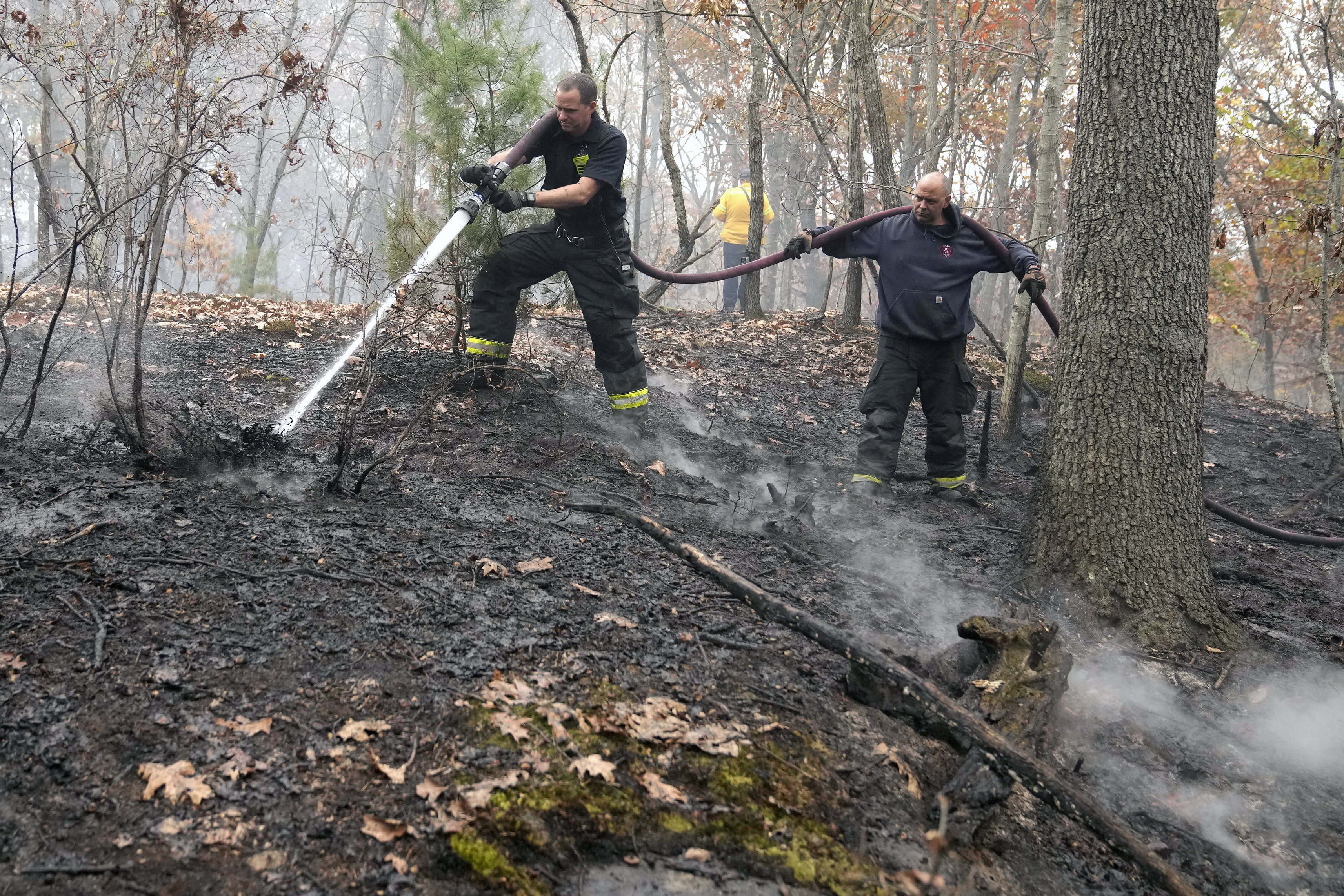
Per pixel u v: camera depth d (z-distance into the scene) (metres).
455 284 5.01
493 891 1.94
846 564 4.07
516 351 6.48
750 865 2.13
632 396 5.34
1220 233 5.82
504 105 5.51
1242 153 15.41
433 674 2.53
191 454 3.68
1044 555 3.87
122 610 2.58
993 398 8.12
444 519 3.60
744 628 3.10
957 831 2.36
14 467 3.47
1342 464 5.38
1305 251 13.33
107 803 1.96
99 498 3.27
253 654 2.50
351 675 2.48
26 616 2.50
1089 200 3.88
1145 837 2.55
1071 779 2.71
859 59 9.16
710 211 10.43
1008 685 2.84
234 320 6.62
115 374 4.76
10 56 4.25
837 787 2.42
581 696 2.55
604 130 4.83
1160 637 3.59
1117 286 3.79
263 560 3.00
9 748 2.06
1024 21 13.77
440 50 5.60
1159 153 3.74
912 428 7.18
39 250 3.94
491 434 4.85
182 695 2.29
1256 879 2.48
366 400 3.88
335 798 2.07
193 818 1.96
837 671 2.95
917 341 5.14
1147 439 3.74
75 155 3.48
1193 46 3.74
